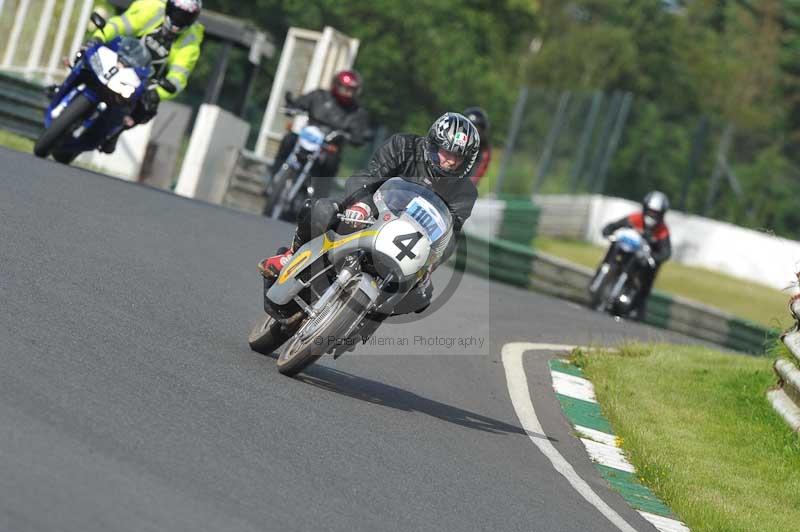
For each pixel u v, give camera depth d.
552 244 116.38
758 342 77.00
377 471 21.70
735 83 192.00
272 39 135.50
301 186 62.91
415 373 33.03
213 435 20.52
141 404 20.86
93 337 24.05
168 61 48.25
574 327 51.09
